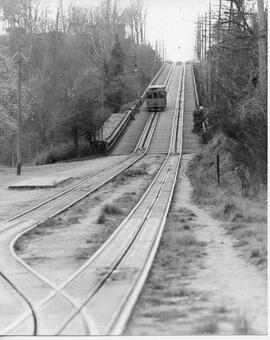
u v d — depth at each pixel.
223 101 35.59
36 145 76.44
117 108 76.75
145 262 12.95
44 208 25.59
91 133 59.12
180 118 70.38
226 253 13.75
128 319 8.64
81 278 12.09
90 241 17.22
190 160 44.59
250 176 23.92
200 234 16.92
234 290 10.17
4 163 80.06
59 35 96.19
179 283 11.04
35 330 8.49
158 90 76.38
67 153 60.41
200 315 8.76
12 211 25.73
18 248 16.59
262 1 24.84
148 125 67.88
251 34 32.16
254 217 17.94
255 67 31.23
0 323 9.15
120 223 20.48
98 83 76.31
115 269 12.61
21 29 90.69
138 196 28.59
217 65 39.41
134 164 45.66
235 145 28.92
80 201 27.36
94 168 44.78
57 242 17.47
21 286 11.77
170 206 24.17
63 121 60.47
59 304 10.10
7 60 52.78
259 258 12.35
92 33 96.44
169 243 15.41
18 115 45.50
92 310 9.47
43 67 85.88
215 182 28.22
